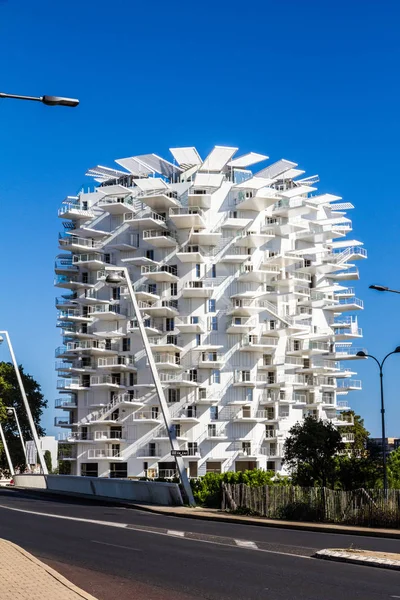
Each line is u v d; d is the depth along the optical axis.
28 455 82.25
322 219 112.38
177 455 46.78
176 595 15.09
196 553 21.97
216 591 15.60
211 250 104.94
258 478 52.69
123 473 102.38
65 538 26.12
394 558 20.25
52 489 67.25
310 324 111.19
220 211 106.19
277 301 106.88
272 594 15.26
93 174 113.50
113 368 103.88
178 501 46.41
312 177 116.69
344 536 29.20
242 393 102.94
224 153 104.06
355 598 14.81
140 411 102.31
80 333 105.62
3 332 65.38
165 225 105.69
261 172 110.06
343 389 115.19
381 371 43.91
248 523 35.91
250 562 20.06
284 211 108.12
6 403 115.56
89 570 18.42
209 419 101.25
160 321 104.56
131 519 36.25
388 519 32.50
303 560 20.62
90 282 109.62
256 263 105.81
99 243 109.31
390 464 67.56
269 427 104.94
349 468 57.31
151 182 103.75
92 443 104.12
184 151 107.81
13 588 14.16
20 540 25.38
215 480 52.16
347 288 114.56
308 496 36.88
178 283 104.25
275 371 105.50
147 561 20.14
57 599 13.18
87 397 106.44
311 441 60.94
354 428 118.94
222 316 103.62
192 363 102.00
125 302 106.31
